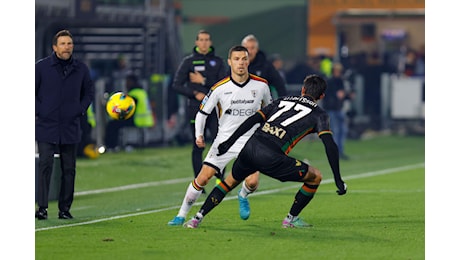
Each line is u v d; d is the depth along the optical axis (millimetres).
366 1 70500
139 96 47438
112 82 48125
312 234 21750
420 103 63094
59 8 48656
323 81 21656
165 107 53281
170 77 56156
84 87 25172
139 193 32625
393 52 68312
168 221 24094
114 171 39188
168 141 53906
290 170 21156
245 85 22891
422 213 25672
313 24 70312
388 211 26141
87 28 50281
